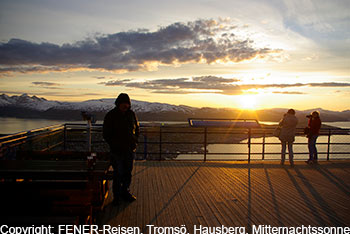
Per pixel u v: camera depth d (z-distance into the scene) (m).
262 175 5.93
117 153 3.80
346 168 6.81
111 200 4.14
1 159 3.57
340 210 3.83
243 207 3.88
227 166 6.84
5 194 2.81
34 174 2.94
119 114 3.76
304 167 6.91
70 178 2.98
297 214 3.65
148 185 4.98
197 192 4.57
